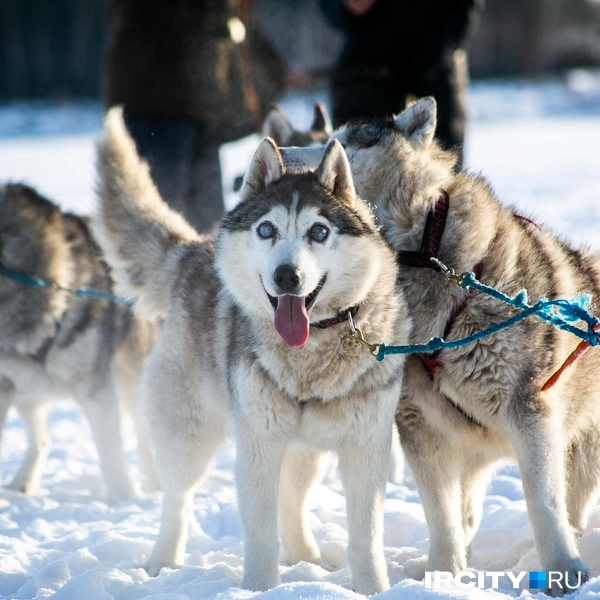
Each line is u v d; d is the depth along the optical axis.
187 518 6.58
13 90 66.94
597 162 28.39
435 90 11.55
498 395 5.85
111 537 6.89
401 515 7.17
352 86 11.71
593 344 5.38
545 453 5.73
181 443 6.48
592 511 6.90
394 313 5.81
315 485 6.66
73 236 9.03
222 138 12.08
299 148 7.57
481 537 6.81
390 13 11.27
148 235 7.26
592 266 6.71
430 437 6.14
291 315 5.42
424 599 4.64
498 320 5.86
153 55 11.36
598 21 79.12
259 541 5.64
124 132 7.54
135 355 9.11
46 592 5.61
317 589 4.79
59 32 68.25
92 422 8.45
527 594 5.03
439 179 6.25
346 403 5.59
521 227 6.33
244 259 5.74
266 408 5.63
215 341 6.23
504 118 53.41
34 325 8.37
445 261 6.04
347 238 5.59
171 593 5.27
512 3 73.12
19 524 7.66
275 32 44.41
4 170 30.34
